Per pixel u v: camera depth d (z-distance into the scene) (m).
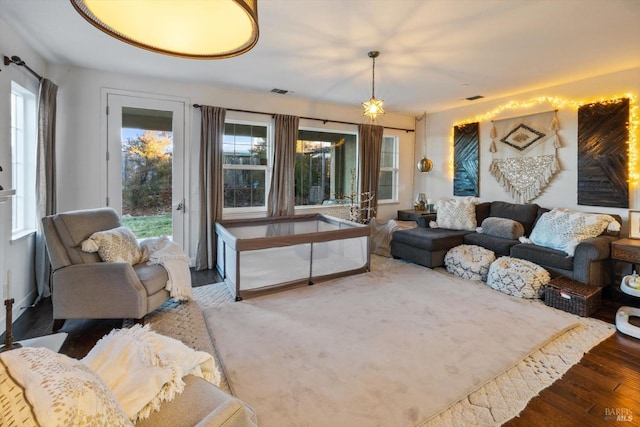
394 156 6.27
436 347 2.29
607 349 2.31
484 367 2.06
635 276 2.98
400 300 3.17
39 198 3.14
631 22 2.56
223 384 1.89
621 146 3.69
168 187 4.18
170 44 1.26
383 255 5.01
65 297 2.50
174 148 4.18
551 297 3.04
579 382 1.94
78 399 0.74
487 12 2.41
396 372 2.00
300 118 5.06
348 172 5.84
